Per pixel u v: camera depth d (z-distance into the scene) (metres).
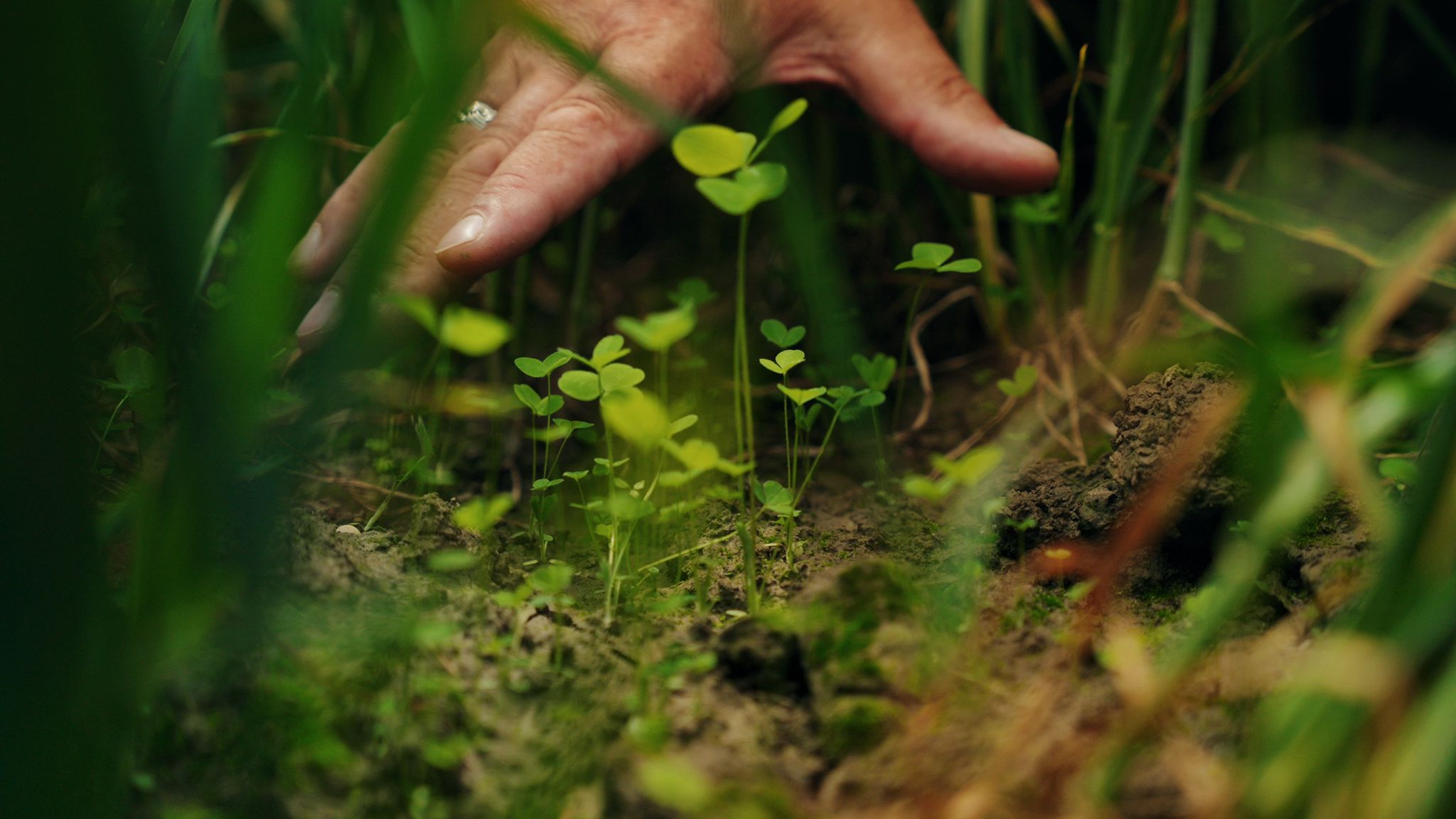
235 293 0.50
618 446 0.71
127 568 0.59
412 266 0.65
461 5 0.44
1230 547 0.61
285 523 0.60
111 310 0.66
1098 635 0.59
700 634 0.60
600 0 0.70
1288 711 0.53
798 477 0.70
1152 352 0.68
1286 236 0.73
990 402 0.72
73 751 0.49
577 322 0.75
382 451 0.68
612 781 0.55
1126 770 0.55
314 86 0.60
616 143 0.67
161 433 0.57
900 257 0.79
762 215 0.81
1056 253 0.75
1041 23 0.82
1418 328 0.72
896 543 0.64
